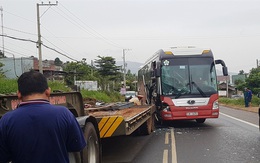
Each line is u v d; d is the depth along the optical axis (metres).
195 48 15.11
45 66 49.56
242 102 36.84
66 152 2.88
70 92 7.14
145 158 8.54
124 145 10.58
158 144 10.64
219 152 9.09
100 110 11.49
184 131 13.64
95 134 6.51
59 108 2.90
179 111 14.46
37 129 2.74
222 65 15.13
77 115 7.36
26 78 2.91
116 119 7.39
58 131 2.78
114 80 64.44
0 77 24.64
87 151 5.93
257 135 12.16
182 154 8.94
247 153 8.91
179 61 14.84
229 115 21.95
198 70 14.77
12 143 2.73
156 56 16.06
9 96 5.37
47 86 3.02
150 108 13.09
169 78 14.73
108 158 8.62
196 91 14.56
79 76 53.75
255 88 55.91
